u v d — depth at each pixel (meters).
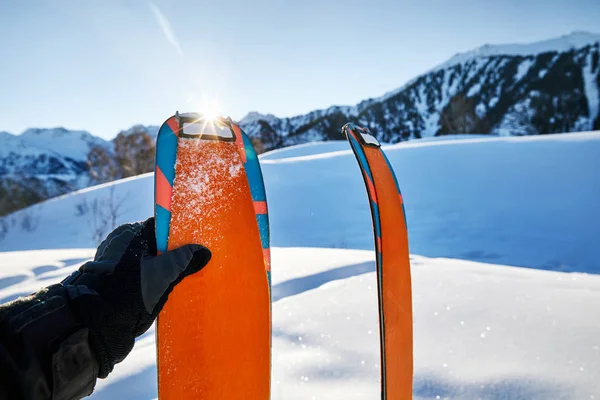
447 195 7.27
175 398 0.75
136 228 0.65
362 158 0.95
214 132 0.85
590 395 0.98
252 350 0.83
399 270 0.97
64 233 7.86
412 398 1.03
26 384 0.42
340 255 2.82
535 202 6.53
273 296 1.98
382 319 0.85
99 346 0.49
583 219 5.80
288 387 1.10
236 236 0.82
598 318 1.42
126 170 20.22
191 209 0.78
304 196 8.30
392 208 1.00
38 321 0.45
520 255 4.91
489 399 1.00
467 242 5.48
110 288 0.52
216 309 0.79
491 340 1.30
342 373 1.17
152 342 1.53
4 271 2.72
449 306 1.62
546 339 1.28
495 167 7.89
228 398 0.80
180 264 0.57
